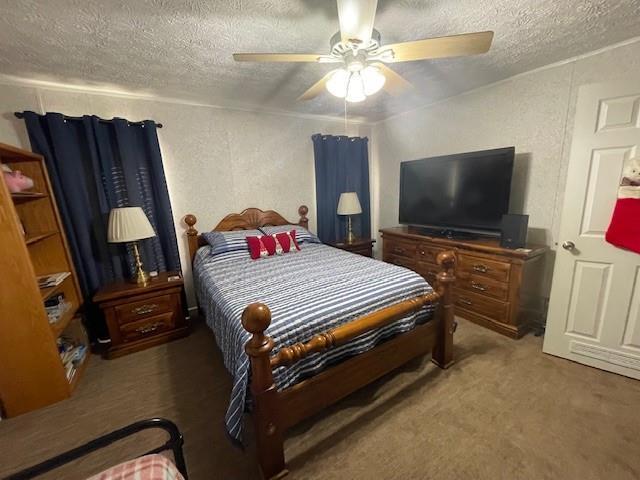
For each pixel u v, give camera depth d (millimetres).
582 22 1638
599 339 1892
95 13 1405
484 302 2484
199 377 2006
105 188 2432
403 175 3342
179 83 2338
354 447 1394
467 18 1564
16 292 1662
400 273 1962
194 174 2889
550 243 2412
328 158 3594
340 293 1647
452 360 1976
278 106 3088
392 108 3330
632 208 1682
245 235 2869
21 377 1704
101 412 1710
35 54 1774
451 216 2896
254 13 1441
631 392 1674
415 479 1234
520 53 2035
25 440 1532
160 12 1416
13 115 2150
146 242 2609
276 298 1631
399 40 1768
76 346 2205
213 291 1922
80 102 2344
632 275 1742
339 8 1112
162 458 896
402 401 1670
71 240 2340
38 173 2156
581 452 1314
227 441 1478
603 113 1734
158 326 2441
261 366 1139
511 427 1463
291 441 1438
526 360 2014
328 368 1460
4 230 1619
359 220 3967
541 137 2365
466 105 2846
